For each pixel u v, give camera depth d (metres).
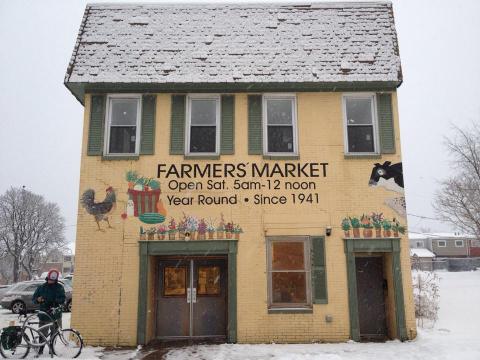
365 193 11.87
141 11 13.59
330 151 12.11
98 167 11.95
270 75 12.16
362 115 12.52
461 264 48.88
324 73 12.20
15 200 63.53
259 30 13.23
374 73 12.18
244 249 11.59
